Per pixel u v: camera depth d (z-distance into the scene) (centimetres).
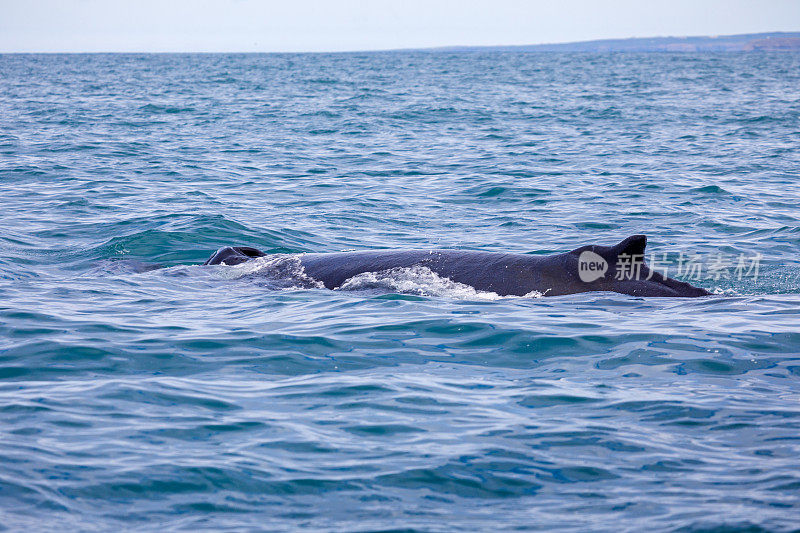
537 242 5069
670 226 5453
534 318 3206
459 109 16112
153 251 4772
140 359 2788
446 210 6150
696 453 2070
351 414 2320
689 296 3509
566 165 8406
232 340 2992
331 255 4069
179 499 1853
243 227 5312
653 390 2497
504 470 1995
